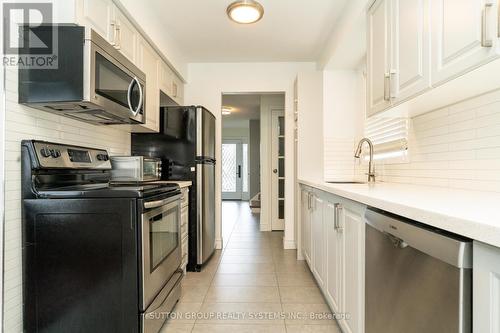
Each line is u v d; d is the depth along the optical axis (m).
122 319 1.45
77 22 1.48
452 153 1.60
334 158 3.10
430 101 1.50
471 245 0.66
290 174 3.62
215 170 3.48
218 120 3.65
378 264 1.12
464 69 1.03
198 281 2.56
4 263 1.36
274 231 4.66
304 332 1.75
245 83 3.65
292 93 3.63
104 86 1.61
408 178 2.07
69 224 1.46
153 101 2.60
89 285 1.46
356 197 1.31
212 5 2.38
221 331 1.77
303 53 3.37
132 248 1.46
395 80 1.53
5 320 1.36
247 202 8.77
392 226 0.98
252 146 7.29
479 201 1.00
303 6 2.37
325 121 3.12
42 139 1.62
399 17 1.48
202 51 3.31
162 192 1.82
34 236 1.45
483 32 0.91
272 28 2.76
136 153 2.87
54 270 1.45
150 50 2.52
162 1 2.31
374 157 2.62
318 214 2.24
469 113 1.47
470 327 0.66
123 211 1.46
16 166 1.44
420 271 0.83
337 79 3.13
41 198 1.46
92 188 1.64
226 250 3.55
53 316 1.45
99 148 2.26
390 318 1.02
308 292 2.32
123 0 1.89
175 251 2.05
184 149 2.86
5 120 1.38
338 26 2.58
